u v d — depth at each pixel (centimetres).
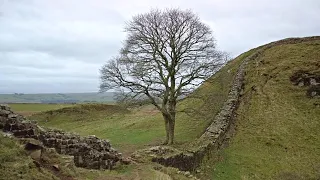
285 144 3138
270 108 3800
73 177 1356
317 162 2778
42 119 5028
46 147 1470
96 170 1633
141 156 2197
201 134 3419
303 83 4094
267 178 2564
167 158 2242
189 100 4772
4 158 1160
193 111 3456
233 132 3472
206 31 3117
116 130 4066
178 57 3036
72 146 1652
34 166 1208
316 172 2614
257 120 3631
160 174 1805
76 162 1641
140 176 1716
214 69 3019
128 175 1705
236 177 2573
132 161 2052
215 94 3759
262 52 5244
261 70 4569
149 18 3088
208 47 3091
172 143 3017
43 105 6581
